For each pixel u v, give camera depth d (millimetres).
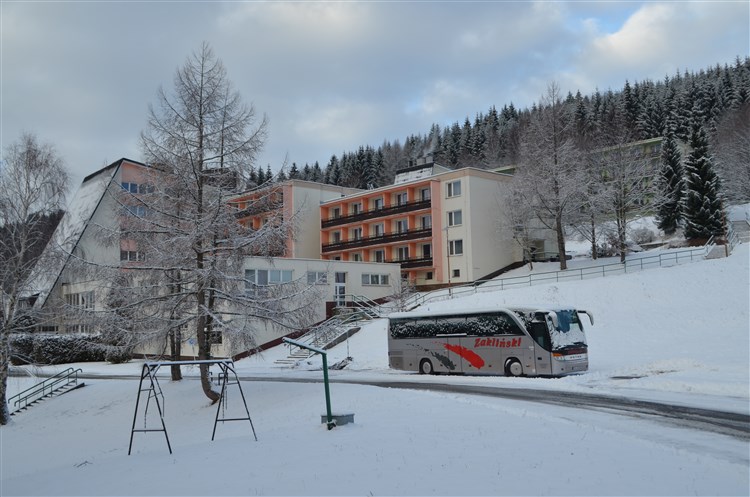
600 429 12156
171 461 11562
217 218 22094
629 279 40000
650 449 10055
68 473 11891
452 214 58875
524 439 10992
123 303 22422
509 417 13641
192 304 23359
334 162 149750
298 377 30969
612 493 7348
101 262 22844
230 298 22844
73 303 23828
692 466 8797
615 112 111000
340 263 52531
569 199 51500
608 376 23594
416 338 29797
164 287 23219
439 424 12969
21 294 26156
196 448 13133
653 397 18016
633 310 35812
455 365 27984
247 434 15820
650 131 105000
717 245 48406
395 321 30812
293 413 18938
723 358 24562
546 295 40562
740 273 36875
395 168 144750
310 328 25078
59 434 24859
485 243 58062
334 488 8227
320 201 71750
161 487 9219
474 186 57875
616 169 54781
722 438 11922
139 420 24422
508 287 48500
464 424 12805
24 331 27359
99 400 28750
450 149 147250
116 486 9766
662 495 7250
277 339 45906
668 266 41719
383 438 11734
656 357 27234
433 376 27984
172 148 22438
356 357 37781
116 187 22578
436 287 58406
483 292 46219
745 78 112438
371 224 67375
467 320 27812
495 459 9375
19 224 26203
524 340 25547
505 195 55969
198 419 22656
